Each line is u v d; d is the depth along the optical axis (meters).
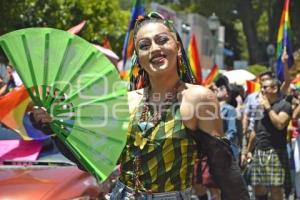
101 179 3.49
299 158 9.84
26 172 6.02
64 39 3.57
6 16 16.06
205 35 41.06
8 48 3.61
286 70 10.20
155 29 3.54
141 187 3.46
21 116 5.01
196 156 3.52
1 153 5.16
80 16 19.36
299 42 36.66
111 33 22.08
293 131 10.06
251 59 38.88
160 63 3.50
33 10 17.16
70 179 5.81
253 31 38.69
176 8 41.56
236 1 37.72
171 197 3.44
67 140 3.59
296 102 9.94
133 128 3.50
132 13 11.72
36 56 3.60
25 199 5.35
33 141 5.14
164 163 3.43
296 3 37.09
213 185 9.08
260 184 8.55
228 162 3.42
